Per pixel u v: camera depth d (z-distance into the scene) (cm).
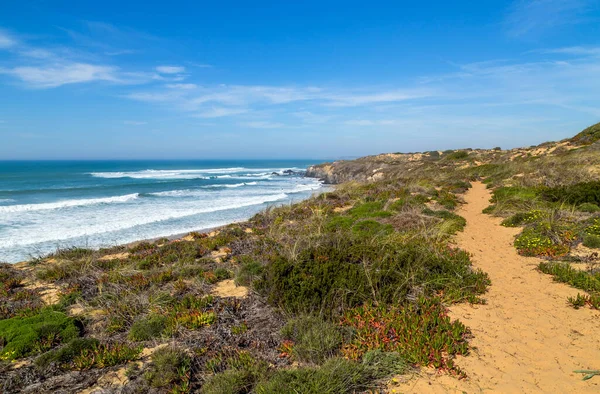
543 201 1208
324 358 411
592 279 596
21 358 463
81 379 405
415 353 414
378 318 504
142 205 2608
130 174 6900
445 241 902
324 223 1166
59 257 1053
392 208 1301
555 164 1986
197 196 3262
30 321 541
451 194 1645
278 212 1544
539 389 354
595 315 500
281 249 902
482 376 380
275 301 571
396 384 372
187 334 496
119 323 548
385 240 847
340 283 575
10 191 3344
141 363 438
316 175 6406
